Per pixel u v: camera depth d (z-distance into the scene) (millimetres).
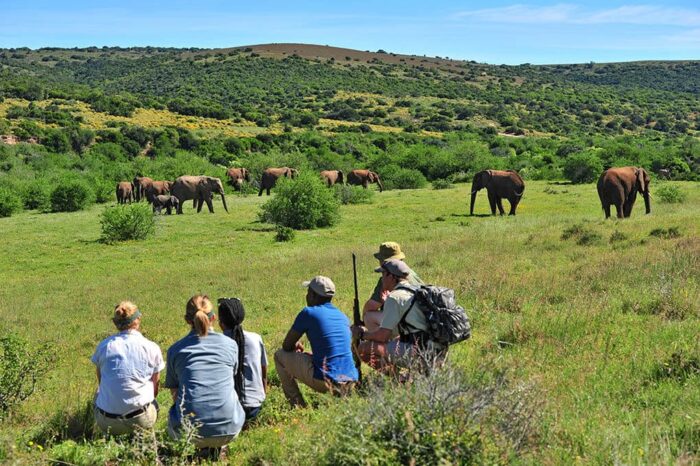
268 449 5047
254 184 56344
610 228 21438
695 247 14344
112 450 5277
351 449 3980
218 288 16953
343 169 67250
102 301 16547
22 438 5789
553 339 7863
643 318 8750
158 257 24703
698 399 5348
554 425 4672
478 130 150750
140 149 92938
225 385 5328
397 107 191625
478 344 8078
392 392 4641
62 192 41875
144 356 5680
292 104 192125
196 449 5293
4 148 75500
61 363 10148
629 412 5230
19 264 24219
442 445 3939
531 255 16906
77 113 121000
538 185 48906
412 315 5918
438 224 30047
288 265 19875
